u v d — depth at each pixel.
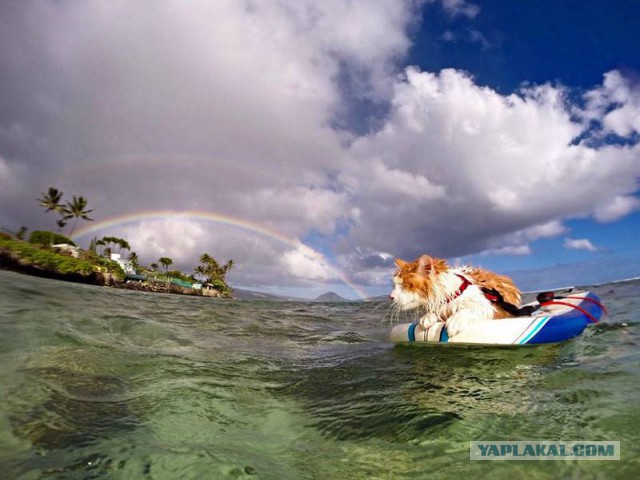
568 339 1.12
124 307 1.90
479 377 0.80
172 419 0.55
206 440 0.49
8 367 0.68
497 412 0.59
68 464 0.40
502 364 0.90
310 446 0.50
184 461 0.42
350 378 0.83
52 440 0.45
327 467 0.44
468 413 0.59
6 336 0.88
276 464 0.44
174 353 0.97
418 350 1.09
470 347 1.08
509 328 1.09
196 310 2.28
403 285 1.25
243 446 0.49
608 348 0.98
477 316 1.14
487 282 1.26
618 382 0.69
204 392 0.68
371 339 1.46
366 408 0.63
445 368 0.89
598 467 0.41
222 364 0.90
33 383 0.61
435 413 0.59
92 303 1.84
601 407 0.57
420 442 0.50
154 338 1.16
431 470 0.43
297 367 0.93
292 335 1.55
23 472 0.38
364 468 0.44
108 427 0.50
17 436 0.45
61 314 1.28
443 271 1.20
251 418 0.59
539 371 0.81
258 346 1.23
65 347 0.87
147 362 0.85
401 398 0.68
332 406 0.65
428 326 1.22
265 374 0.85
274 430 0.55
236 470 0.41
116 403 0.59
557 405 0.60
